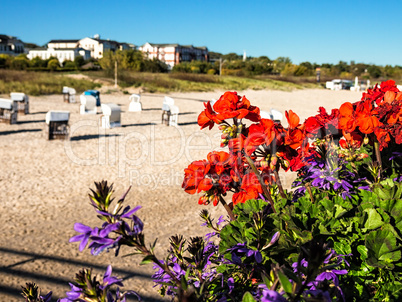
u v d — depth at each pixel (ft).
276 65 320.70
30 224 18.53
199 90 120.37
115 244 2.83
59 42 406.41
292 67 269.03
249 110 4.74
